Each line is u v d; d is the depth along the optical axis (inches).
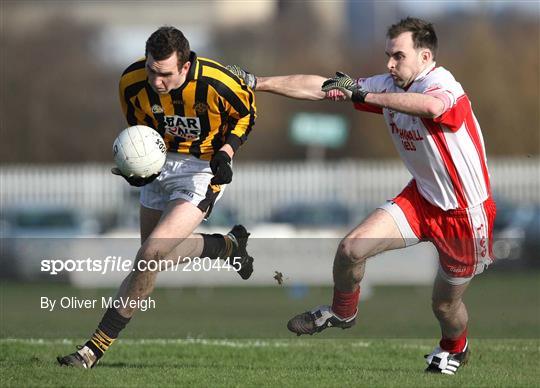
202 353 1189.1
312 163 4613.7
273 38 6594.5
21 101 5098.4
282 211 3149.6
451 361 1037.2
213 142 1026.1
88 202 4074.8
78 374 952.9
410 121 983.0
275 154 5438.0
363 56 5895.7
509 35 5452.8
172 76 949.8
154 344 1245.7
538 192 3971.5
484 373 1027.9
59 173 4094.5
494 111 4603.8
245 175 4057.6
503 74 4697.3
